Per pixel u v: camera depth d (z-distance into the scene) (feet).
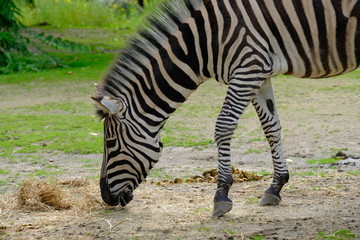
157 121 38.83
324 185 45.65
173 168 56.85
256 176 50.08
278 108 85.87
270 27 35.78
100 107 38.83
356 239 32.01
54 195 43.21
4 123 82.58
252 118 80.74
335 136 67.10
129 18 219.61
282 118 78.95
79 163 60.34
